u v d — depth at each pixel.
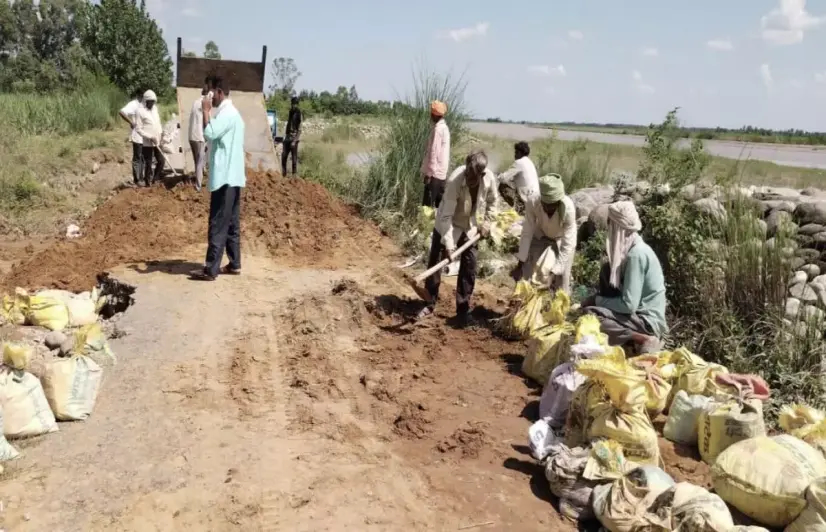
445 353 6.37
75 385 4.85
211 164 7.97
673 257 7.11
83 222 11.39
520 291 6.63
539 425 4.62
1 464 4.23
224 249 8.95
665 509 3.65
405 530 3.84
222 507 3.95
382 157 12.51
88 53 38.53
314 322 6.85
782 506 3.79
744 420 4.43
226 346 6.31
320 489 4.17
